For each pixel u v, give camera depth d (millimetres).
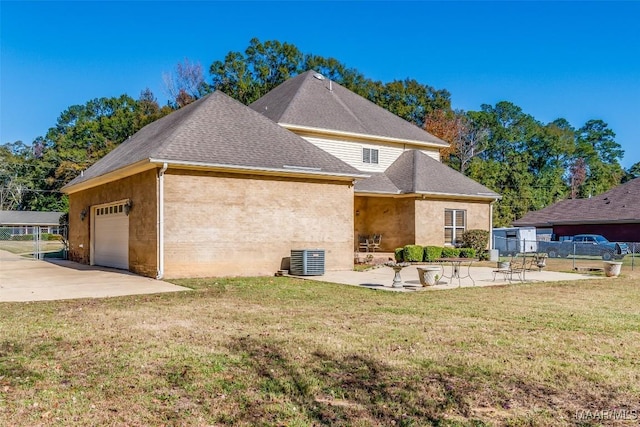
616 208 35062
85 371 5148
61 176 60188
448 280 14703
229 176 15289
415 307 9414
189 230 14570
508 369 5285
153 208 14414
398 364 5414
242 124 17641
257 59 50031
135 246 15781
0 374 5059
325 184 17234
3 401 4309
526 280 15008
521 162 61844
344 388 4668
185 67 53594
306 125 22516
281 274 15680
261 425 3863
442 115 51156
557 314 8742
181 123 16578
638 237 33000
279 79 49438
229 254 15211
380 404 4289
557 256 30469
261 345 6207
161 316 8258
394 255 21422
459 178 24500
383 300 10383
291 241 16406
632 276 16812
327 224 17219
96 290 11852
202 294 11172
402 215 22422
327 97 26172
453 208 22984
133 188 15977
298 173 16250
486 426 3857
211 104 18016
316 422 3924
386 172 24531
